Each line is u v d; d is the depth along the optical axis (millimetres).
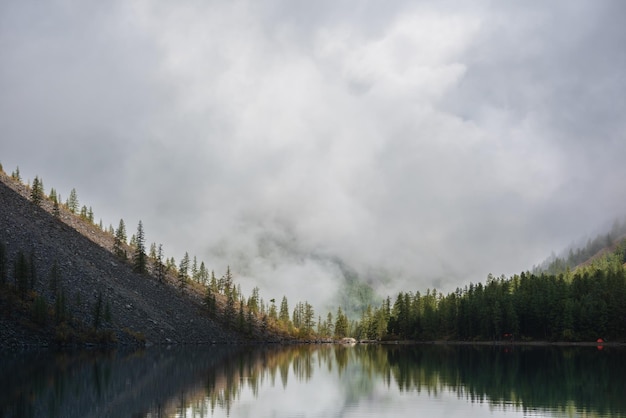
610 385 70750
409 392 65938
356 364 112000
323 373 91375
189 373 85312
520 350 161625
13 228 178750
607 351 152375
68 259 180625
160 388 67125
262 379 80562
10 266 151250
